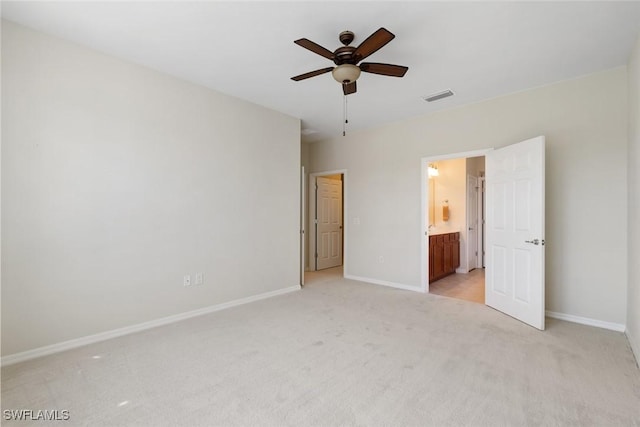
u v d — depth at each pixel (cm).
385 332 282
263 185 405
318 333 280
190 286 329
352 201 523
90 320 262
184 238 324
